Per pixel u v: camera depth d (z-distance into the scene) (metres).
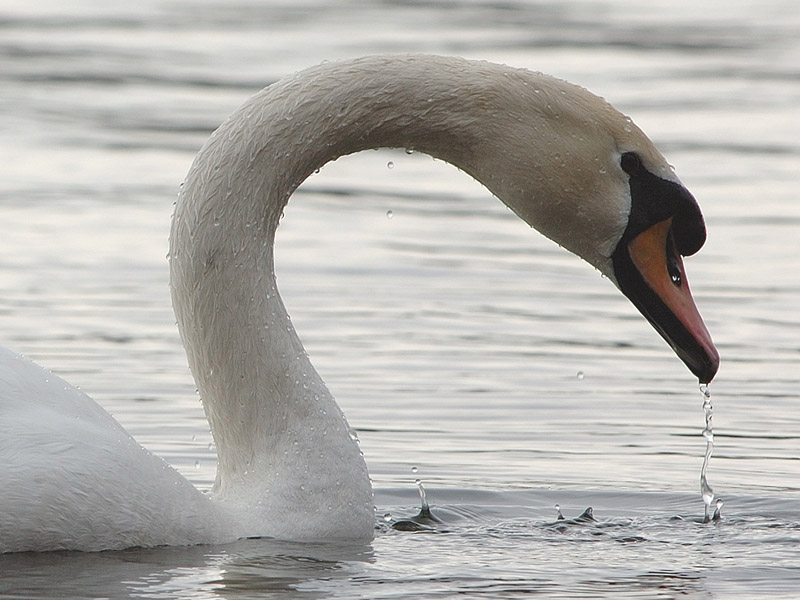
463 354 15.57
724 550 9.70
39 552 8.59
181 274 9.73
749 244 20.91
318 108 9.65
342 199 24.56
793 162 26.58
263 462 9.64
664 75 34.88
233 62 37.03
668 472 12.01
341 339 16.02
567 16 43.81
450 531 10.20
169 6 46.59
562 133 9.66
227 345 9.69
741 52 38.44
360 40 38.53
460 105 9.66
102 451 8.71
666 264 9.77
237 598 7.97
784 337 16.28
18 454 8.45
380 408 13.66
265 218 9.76
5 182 24.84
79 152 27.47
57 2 47.00
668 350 16.06
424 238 21.52
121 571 8.38
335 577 8.54
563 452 12.52
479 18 42.94
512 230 22.31
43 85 34.16
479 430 13.10
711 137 28.56
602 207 9.71
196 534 9.05
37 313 16.77
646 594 8.29
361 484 9.71
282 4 47.03
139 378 14.38
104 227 21.66
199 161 9.71
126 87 34.09
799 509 11.04
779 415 13.68
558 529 10.37
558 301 18.09
